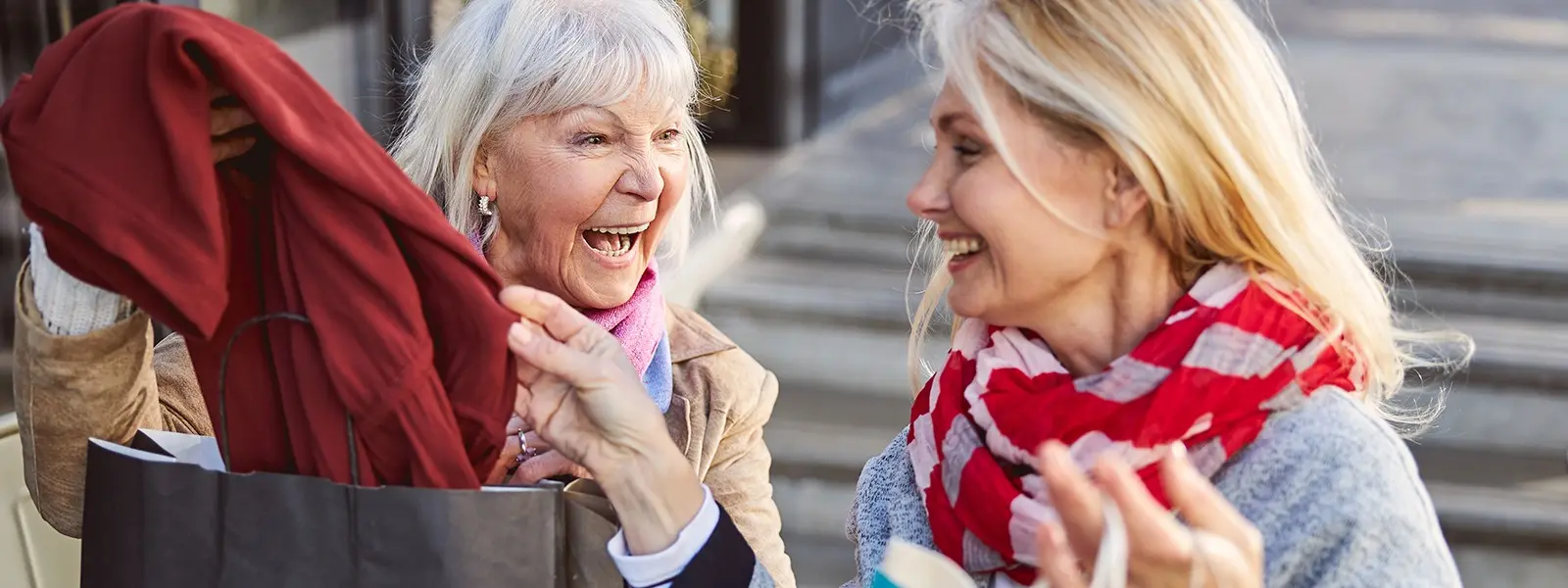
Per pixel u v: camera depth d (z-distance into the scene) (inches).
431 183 70.2
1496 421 166.6
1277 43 395.2
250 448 51.6
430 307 50.8
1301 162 49.3
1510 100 316.5
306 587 49.8
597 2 67.7
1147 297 49.5
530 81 66.0
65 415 53.7
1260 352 47.0
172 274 45.4
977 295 50.0
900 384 184.9
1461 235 199.5
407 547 49.0
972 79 46.8
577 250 69.7
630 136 67.7
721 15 251.6
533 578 50.4
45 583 71.9
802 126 266.8
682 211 77.3
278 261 49.6
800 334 189.3
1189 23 46.3
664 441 51.6
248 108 46.9
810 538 160.7
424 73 70.2
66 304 51.6
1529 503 149.6
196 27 45.5
